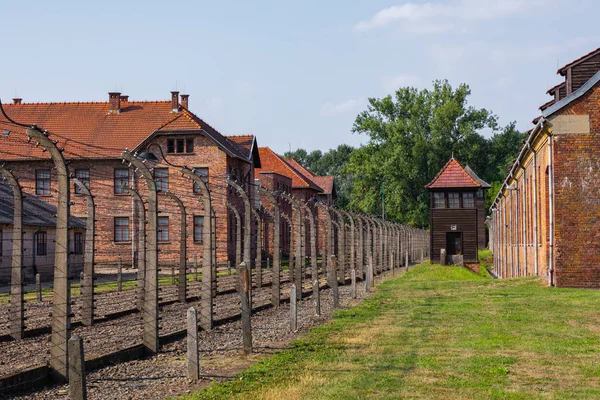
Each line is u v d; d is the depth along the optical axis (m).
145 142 55.50
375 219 46.16
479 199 98.25
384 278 43.25
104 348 15.94
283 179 77.69
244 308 14.93
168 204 54.72
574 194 27.47
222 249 54.62
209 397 10.92
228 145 59.72
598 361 13.39
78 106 61.66
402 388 11.28
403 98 99.44
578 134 27.42
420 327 18.34
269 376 12.37
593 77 27.27
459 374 12.32
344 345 15.58
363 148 99.50
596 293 25.30
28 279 40.06
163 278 40.50
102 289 32.78
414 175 94.94
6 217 37.31
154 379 12.52
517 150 101.94
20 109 61.47
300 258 28.03
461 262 56.88
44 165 55.22
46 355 15.21
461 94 97.56
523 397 10.62
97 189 56.00
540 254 32.38
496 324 18.58
